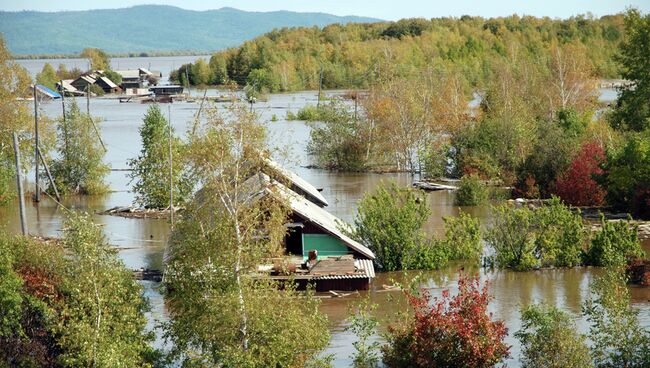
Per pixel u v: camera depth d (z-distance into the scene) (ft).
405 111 450.30
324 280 212.64
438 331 149.69
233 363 139.64
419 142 449.06
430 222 300.20
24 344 146.00
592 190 321.52
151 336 150.71
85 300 139.33
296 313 146.92
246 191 169.58
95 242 145.89
